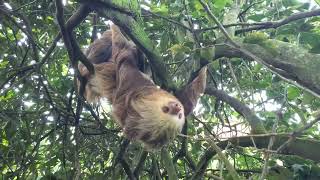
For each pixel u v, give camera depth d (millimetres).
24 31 1548
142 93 1291
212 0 1464
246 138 1346
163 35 1519
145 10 1523
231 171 1114
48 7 1682
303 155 1237
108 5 1153
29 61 1847
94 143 1758
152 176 1728
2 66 1782
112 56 1577
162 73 1248
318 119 1028
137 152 1677
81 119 1747
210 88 1542
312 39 1187
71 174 1650
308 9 1557
